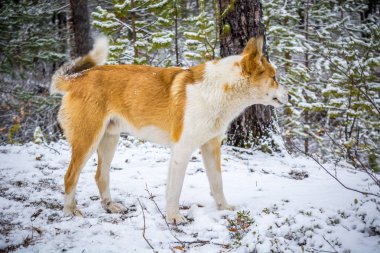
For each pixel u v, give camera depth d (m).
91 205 3.80
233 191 4.16
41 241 2.93
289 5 11.09
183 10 11.20
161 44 7.42
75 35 9.45
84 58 3.98
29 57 12.10
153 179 4.58
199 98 3.40
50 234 3.07
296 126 9.49
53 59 12.32
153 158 5.46
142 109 3.63
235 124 6.03
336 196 3.84
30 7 12.26
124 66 3.83
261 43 3.53
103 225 3.24
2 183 4.30
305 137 9.80
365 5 12.02
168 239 3.04
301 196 3.88
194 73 3.59
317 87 10.55
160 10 7.79
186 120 3.38
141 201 3.89
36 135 6.56
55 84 3.84
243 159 5.51
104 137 3.86
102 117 3.64
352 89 7.82
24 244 2.89
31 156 5.39
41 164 5.06
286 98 3.75
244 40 5.72
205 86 3.44
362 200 3.68
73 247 2.84
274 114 6.12
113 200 3.92
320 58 10.17
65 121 3.71
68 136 3.69
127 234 3.09
